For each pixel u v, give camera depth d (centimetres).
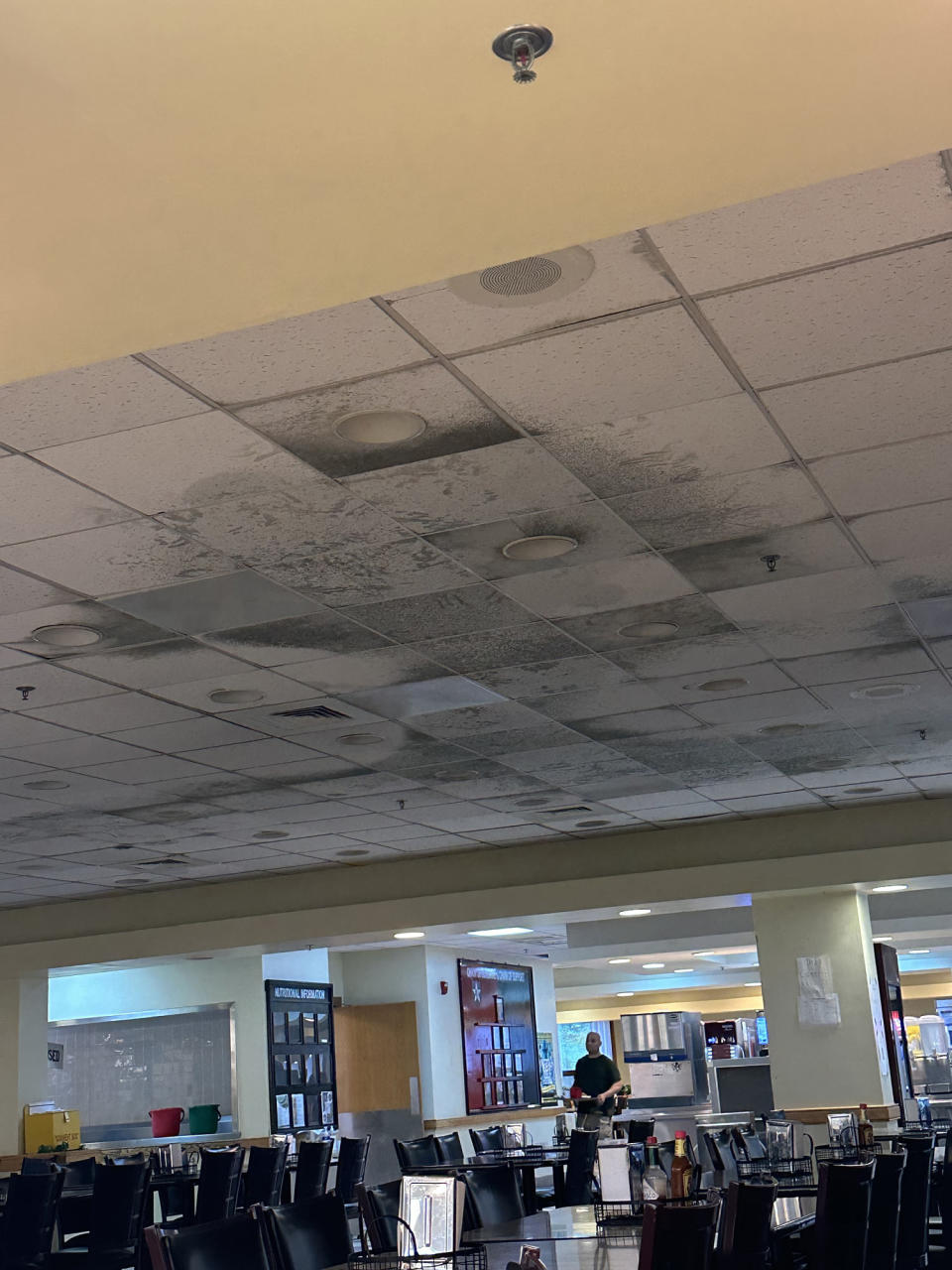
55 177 205
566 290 346
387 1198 513
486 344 371
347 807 984
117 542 491
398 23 181
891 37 187
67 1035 1594
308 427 413
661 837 1176
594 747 854
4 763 793
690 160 211
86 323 242
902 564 563
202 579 534
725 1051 2161
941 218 327
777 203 316
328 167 207
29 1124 1351
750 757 909
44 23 179
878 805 1121
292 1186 1230
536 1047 1975
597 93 195
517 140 204
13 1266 813
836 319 373
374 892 1248
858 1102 1150
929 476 480
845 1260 502
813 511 505
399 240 226
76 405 389
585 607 594
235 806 953
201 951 1277
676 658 677
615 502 486
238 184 209
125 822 977
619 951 1576
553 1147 1159
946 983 2462
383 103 195
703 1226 384
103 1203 872
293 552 511
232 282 233
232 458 431
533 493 473
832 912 1186
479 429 423
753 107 200
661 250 332
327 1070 1608
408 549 517
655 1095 1744
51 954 1320
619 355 384
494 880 1216
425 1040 1694
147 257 224
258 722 745
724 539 526
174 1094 1534
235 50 184
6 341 246
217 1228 400
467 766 883
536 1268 337
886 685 748
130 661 625
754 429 436
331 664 651
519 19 181
